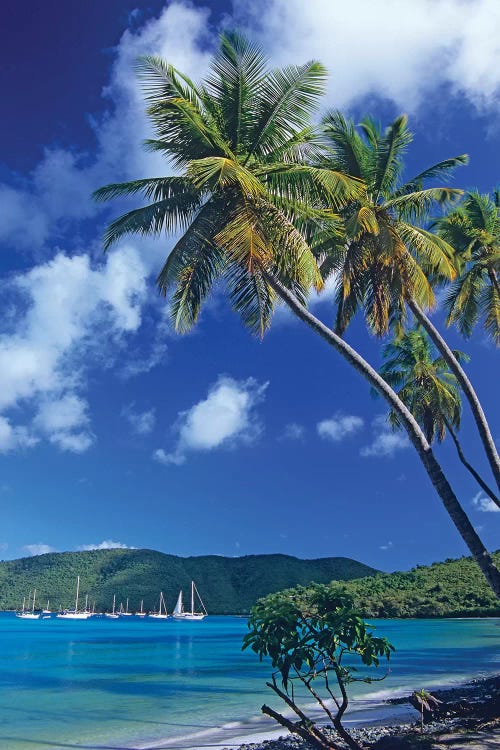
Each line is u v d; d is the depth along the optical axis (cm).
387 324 1546
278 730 1585
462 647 4788
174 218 1527
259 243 1302
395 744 1031
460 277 2105
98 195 1537
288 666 773
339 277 1689
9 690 2517
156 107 1412
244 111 1480
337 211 1631
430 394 2675
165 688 2548
